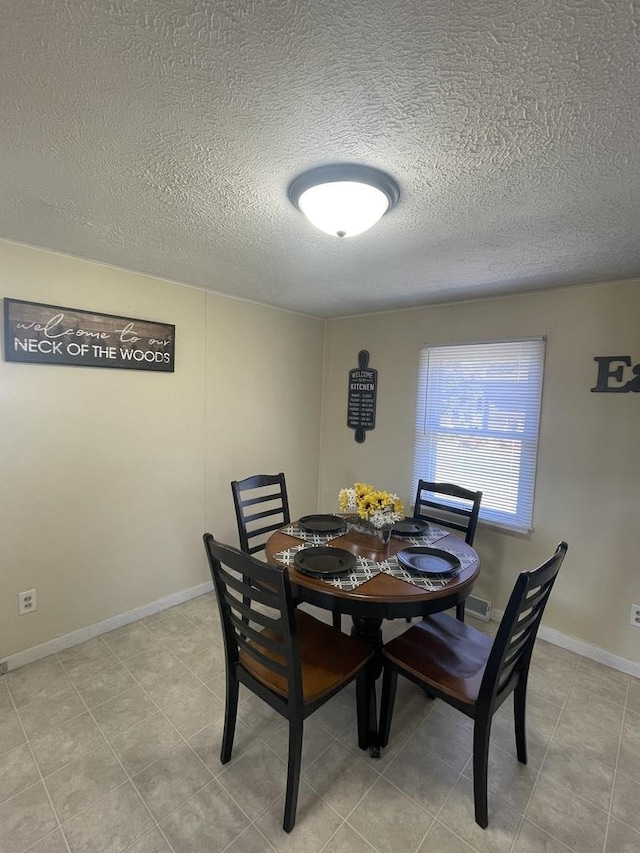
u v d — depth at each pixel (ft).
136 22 2.52
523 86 2.94
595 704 6.83
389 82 2.95
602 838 4.70
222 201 4.93
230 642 5.32
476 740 4.78
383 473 11.38
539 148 3.70
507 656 4.80
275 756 5.65
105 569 8.27
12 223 5.77
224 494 10.32
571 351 8.17
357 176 4.13
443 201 4.75
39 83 3.03
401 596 5.39
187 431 9.41
